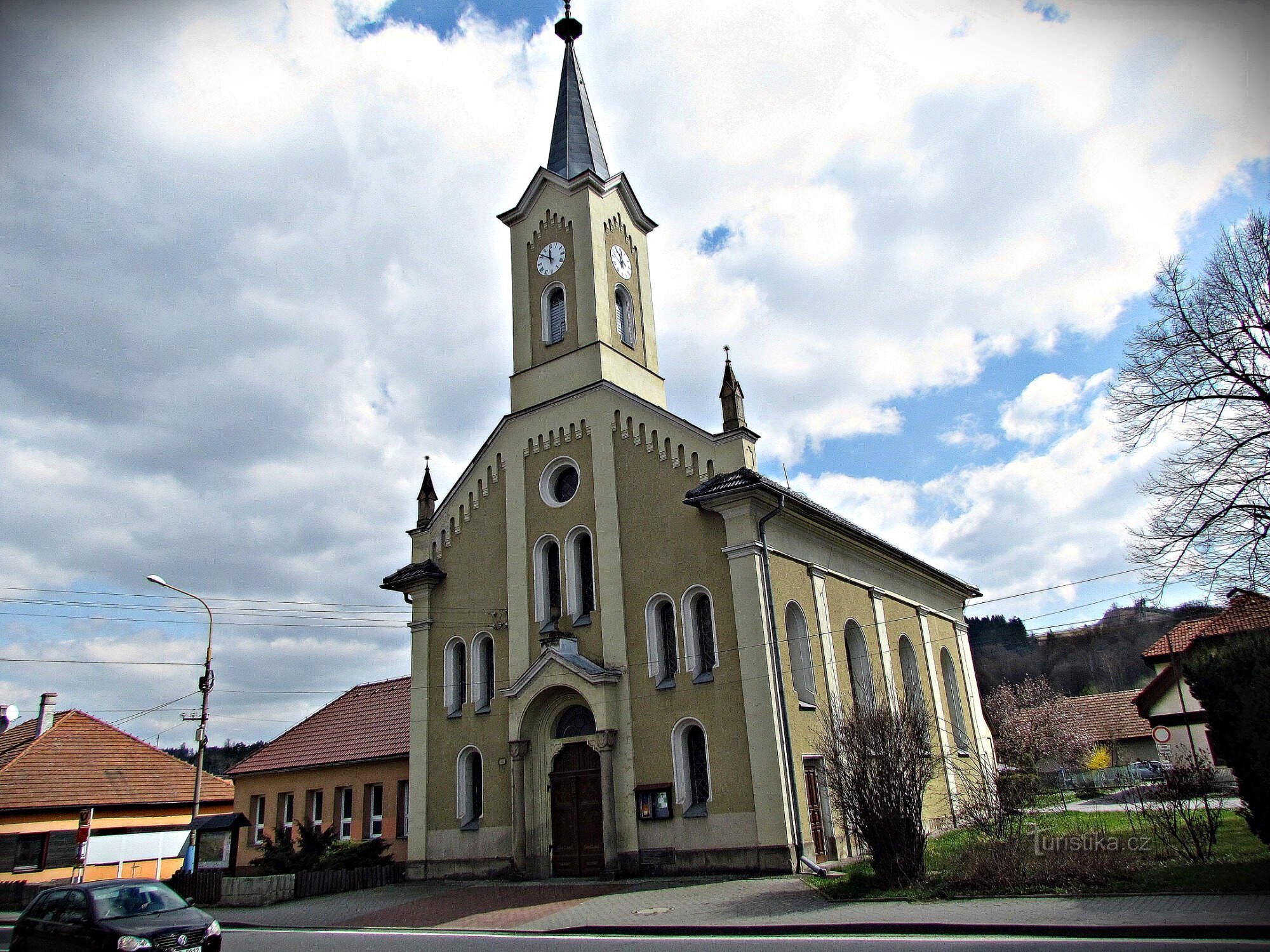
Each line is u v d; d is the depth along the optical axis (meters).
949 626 39.94
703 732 23.91
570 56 36.56
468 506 30.88
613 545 26.67
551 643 26.33
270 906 24.86
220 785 43.81
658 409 26.73
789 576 25.67
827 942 13.74
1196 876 15.83
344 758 35.69
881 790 18.48
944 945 12.80
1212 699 16.98
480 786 28.31
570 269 31.30
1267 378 25.47
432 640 30.45
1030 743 38.75
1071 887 16.36
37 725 42.44
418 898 23.81
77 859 37.41
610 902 19.97
